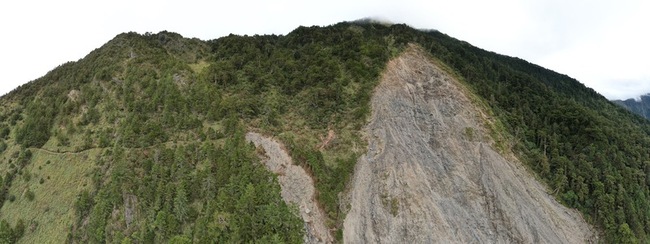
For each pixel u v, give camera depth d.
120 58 122.06
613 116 157.75
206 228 78.56
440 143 110.50
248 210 80.25
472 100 121.38
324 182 93.88
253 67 125.00
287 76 123.38
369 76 119.88
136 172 90.44
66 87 122.75
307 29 143.25
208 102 104.31
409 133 110.56
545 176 111.12
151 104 104.12
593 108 157.50
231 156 88.75
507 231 97.75
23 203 100.12
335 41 135.38
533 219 100.69
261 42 141.12
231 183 83.12
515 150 113.94
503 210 100.25
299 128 107.62
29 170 106.44
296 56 131.38
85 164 99.25
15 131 120.62
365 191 97.25
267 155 94.62
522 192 104.81
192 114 103.06
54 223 92.06
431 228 93.62
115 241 81.88
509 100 129.38
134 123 99.62
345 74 121.62
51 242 88.88
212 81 115.31
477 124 115.62
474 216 98.44
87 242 85.56
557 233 100.12
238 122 100.56
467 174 105.25
